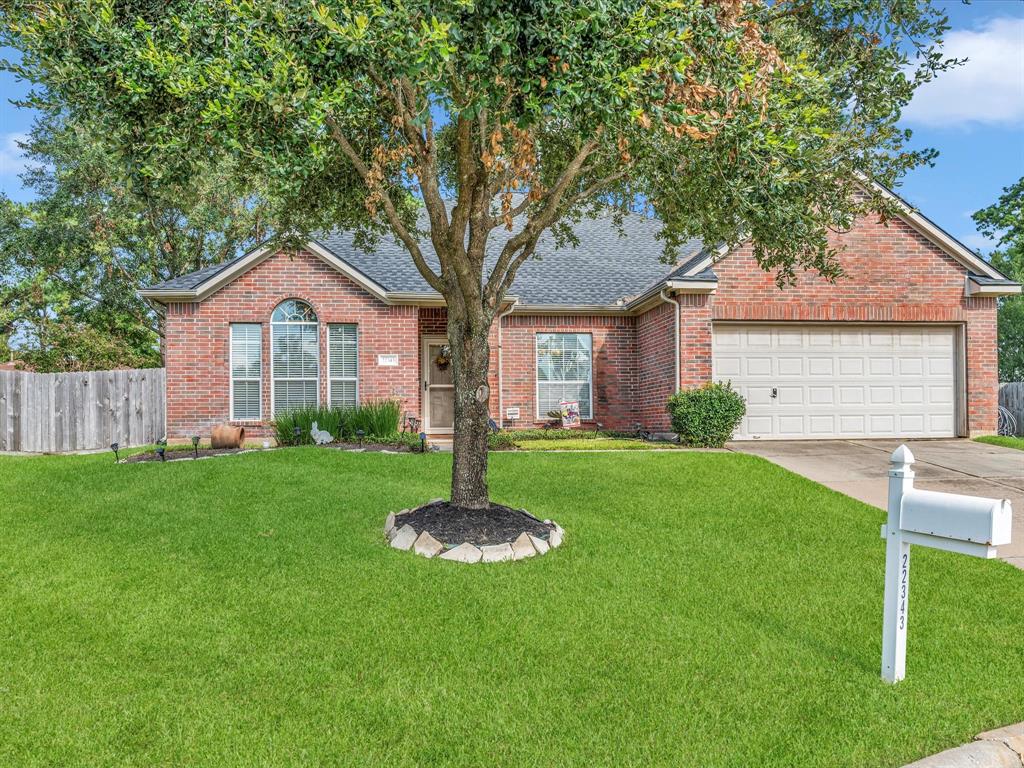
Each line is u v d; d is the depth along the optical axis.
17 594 5.65
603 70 5.38
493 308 7.81
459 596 5.74
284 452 12.14
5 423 16.47
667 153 7.38
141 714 3.85
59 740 3.59
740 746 3.63
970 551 4.04
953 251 15.30
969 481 11.12
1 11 6.38
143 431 17.86
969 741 3.72
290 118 5.85
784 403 15.24
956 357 15.60
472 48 5.46
